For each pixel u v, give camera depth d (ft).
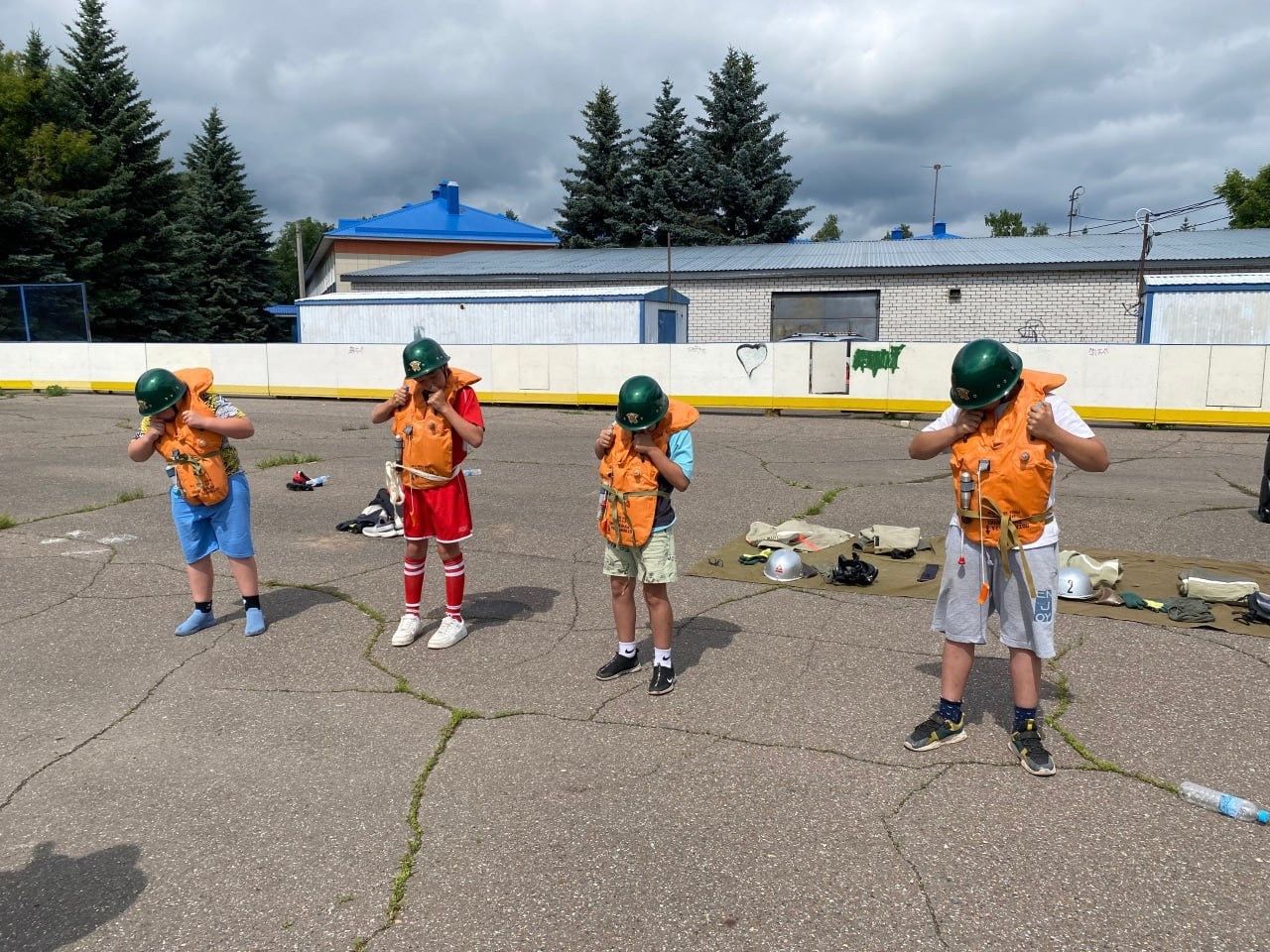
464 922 9.00
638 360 61.00
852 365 56.18
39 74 119.65
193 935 8.90
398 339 78.02
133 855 10.25
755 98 158.81
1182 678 14.61
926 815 10.77
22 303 79.46
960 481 11.58
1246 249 79.36
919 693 14.23
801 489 31.96
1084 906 9.09
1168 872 9.63
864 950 8.51
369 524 25.80
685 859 9.96
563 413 60.85
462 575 16.71
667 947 8.59
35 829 10.80
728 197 156.04
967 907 9.10
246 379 71.51
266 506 29.30
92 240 118.93
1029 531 11.28
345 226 165.17
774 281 86.38
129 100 130.72
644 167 166.09
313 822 10.84
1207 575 19.85
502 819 10.82
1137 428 50.90
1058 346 51.96
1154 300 62.08
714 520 26.86
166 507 28.91
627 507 13.87
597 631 17.31
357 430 51.19
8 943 8.82
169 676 15.26
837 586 19.90
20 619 18.13
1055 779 11.55
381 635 17.17
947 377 54.70
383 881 9.70
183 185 134.82
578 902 9.27
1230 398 49.47
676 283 88.69
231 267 171.32
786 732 12.96
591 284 91.09
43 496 30.78
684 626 17.51
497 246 163.43
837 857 9.97
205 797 11.45
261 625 17.28
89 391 74.18
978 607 11.80
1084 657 15.55
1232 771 11.69
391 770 12.06
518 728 13.21
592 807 11.05
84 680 15.14
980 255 85.05
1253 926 8.77
